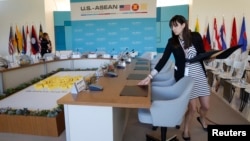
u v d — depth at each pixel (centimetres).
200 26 620
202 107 264
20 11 747
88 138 183
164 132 218
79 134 184
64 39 811
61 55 581
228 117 337
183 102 186
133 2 673
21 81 466
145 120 200
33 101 350
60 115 271
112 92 200
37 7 734
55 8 818
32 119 266
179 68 243
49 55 573
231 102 403
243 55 507
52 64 587
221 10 602
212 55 227
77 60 605
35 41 745
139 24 682
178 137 269
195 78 240
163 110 187
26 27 750
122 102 170
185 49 232
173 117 189
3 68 415
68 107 180
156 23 684
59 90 414
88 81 232
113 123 181
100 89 206
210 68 527
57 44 816
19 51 758
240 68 438
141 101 172
